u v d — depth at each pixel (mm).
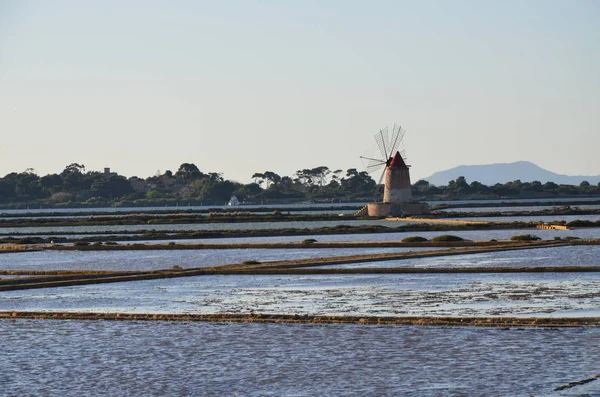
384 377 80250
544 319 100625
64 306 125188
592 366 81500
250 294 133625
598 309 110250
